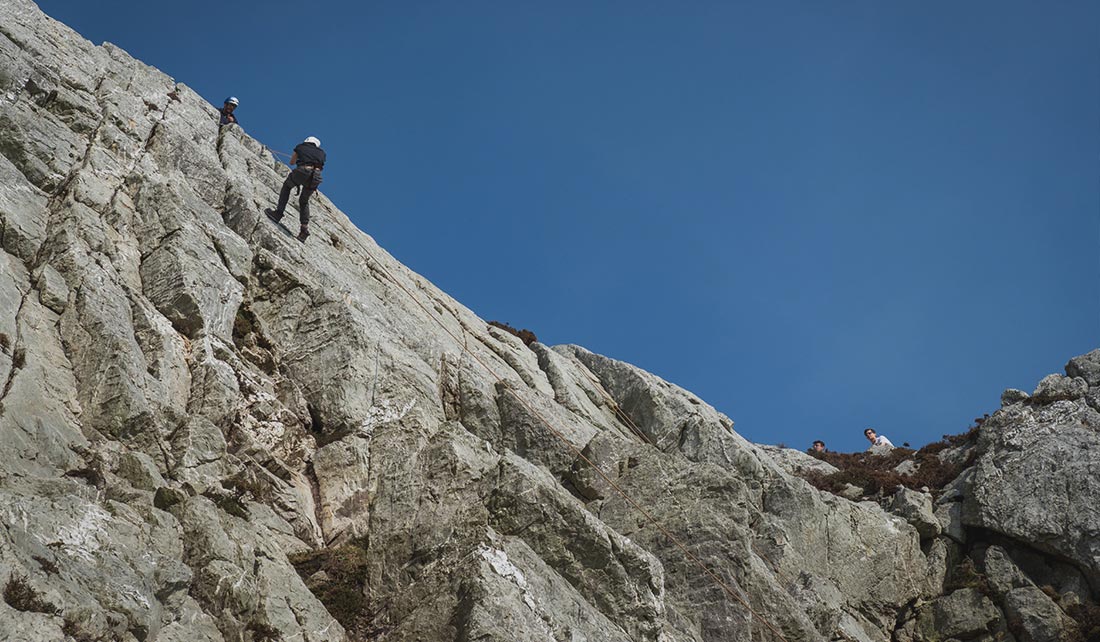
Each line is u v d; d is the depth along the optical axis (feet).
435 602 68.08
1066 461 112.06
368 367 86.43
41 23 104.01
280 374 84.79
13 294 70.85
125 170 91.40
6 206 77.77
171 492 66.03
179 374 75.97
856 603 105.09
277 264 92.02
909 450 135.33
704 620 85.05
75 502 59.36
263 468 75.15
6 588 51.34
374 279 108.88
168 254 83.66
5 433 60.29
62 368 69.21
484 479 77.82
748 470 111.55
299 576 68.69
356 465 80.02
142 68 109.40
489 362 107.14
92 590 54.95
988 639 104.12
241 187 101.96
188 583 60.80
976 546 112.68
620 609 75.05
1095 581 104.99
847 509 111.34
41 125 88.63
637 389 120.47
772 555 102.22
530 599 68.39
